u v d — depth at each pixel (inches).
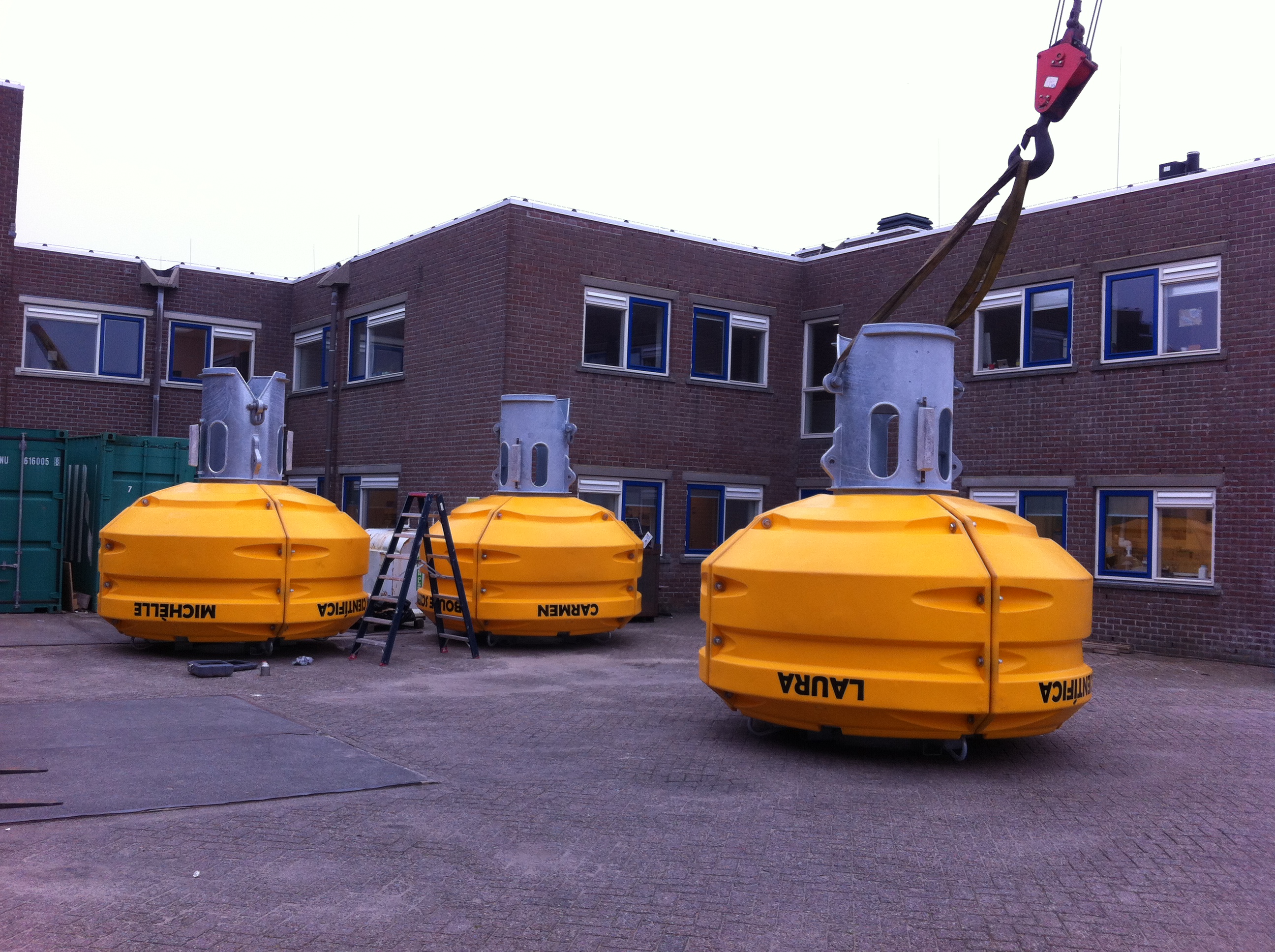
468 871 201.2
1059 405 621.6
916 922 182.4
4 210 756.0
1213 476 551.8
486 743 310.3
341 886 192.1
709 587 328.5
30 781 254.2
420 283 746.8
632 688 412.5
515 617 505.7
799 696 297.7
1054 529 624.7
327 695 382.9
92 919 174.6
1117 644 583.8
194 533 446.6
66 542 644.1
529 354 667.4
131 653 465.4
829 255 773.3
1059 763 304.7
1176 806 258.8
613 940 171.9
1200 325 565.9
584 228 693.3
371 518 791.1
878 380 331.0
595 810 243.6
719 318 757.9
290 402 913.5
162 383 866.1
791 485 791.1
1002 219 356.8
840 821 240.7
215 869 198.5
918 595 287.6
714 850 217.8
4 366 763.4
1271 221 537.0
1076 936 177.8
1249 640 534.0
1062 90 356.2
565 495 548.1
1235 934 179.5
